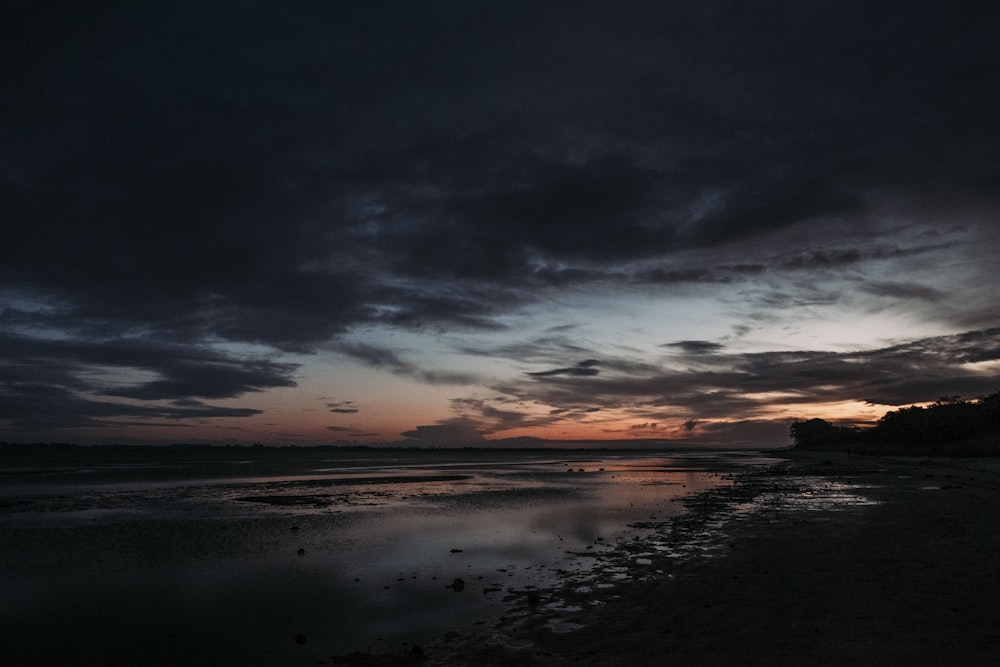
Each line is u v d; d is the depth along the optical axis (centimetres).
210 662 934
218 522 2431
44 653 982
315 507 2970
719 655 816
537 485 4325
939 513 2067
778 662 772
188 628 1094
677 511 2573
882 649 799
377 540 1966
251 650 977
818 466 5944
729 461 9588
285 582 1411
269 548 1845
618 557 1594
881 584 1147
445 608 1172
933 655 767
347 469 7656
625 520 2331
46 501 3334
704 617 1005
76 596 1311
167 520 2503
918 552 1426
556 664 835
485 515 2572
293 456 16962
